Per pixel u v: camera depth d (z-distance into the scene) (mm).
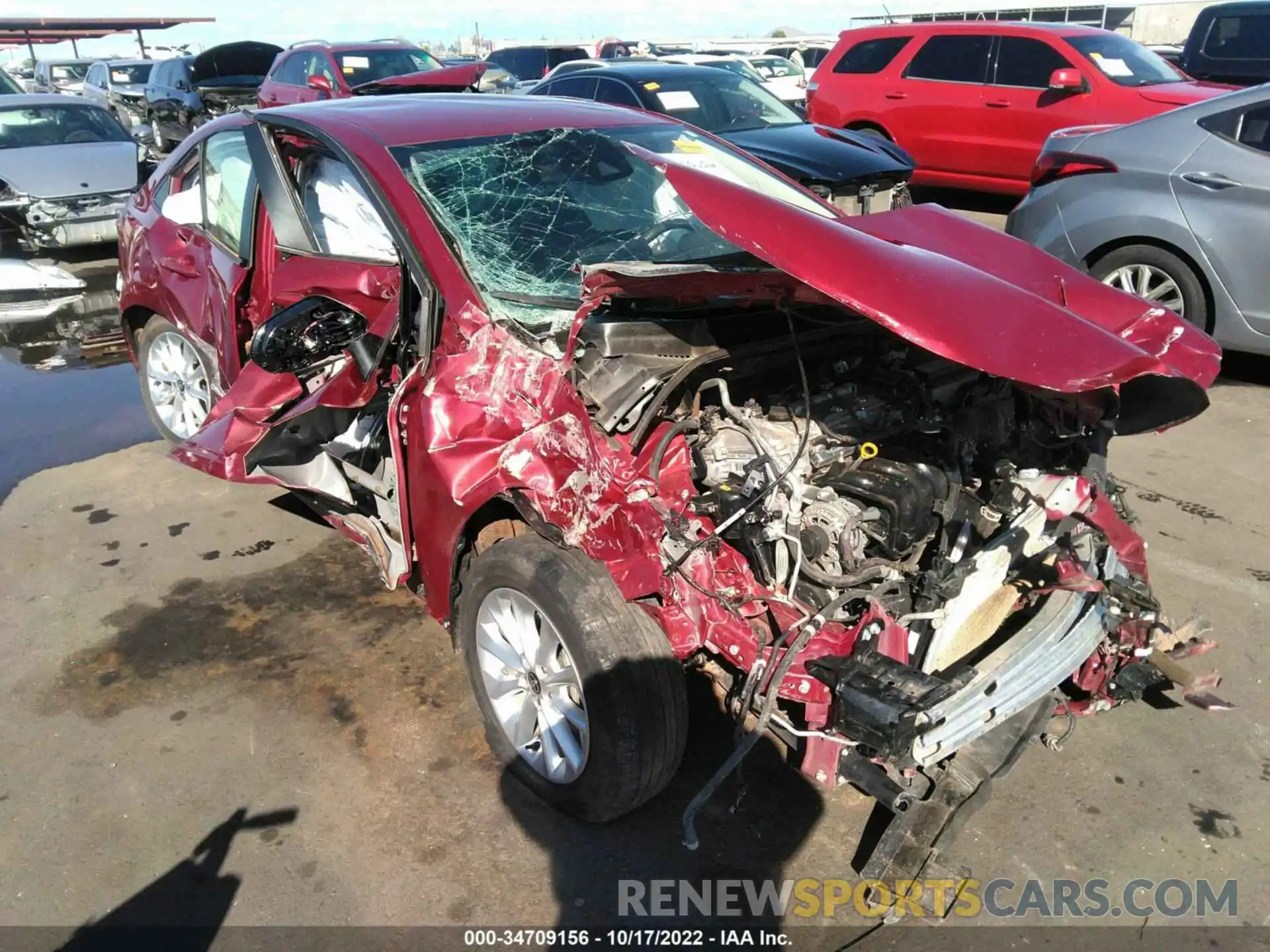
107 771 2771
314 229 3439
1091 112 8844
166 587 3719
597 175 3418
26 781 2734
